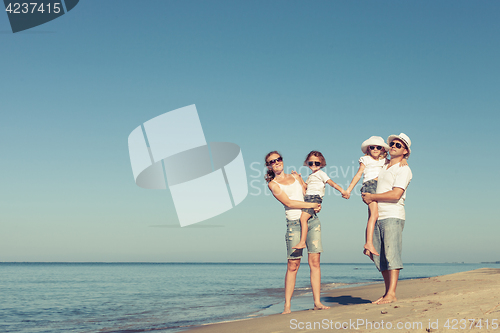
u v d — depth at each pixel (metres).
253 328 3.76
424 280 8.55
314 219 4.57
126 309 9.42
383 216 4.32
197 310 8.09
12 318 8.40
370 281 17.03
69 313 9.13
